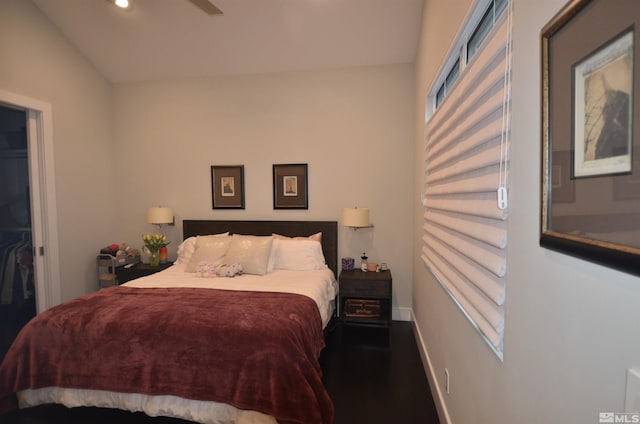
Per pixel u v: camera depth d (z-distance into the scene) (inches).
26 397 80.0
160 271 141.9
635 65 19.1
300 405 65.8
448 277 67.7
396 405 85.0
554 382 29.6
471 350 55.4
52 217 131.3
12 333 127.2
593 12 22.9
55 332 77.9
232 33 131.0
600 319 23.5
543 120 29.5
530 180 34.1
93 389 74.9
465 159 58.9
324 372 101.5
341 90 145.8
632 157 19.5
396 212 143.6
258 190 154.8
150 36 134.8
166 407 73.3
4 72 113.7
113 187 164.9
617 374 21.8
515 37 37.7
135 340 74.3
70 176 140.3
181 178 160.7
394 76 141.6
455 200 65.2
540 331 32.1
